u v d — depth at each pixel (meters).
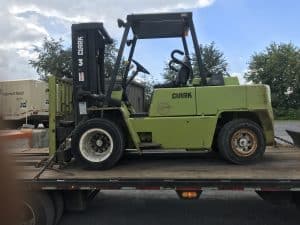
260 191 5.35
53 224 5.65
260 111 6.30
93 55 6.59
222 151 6.30
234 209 6.84
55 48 28.31
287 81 59.50
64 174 5.73
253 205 7.06
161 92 6.35
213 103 6.28
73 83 6.64
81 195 5.75
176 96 6.32
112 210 6.89
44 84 18.25
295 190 5.13
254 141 6.26
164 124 6.30
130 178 5.37
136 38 6.72
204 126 6.26
